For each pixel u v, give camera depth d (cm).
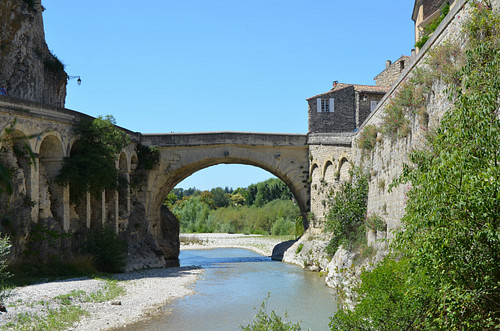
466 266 887
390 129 2200
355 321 1196
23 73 4062
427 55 1706
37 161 2759
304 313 2209
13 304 2031
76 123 3197
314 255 3869
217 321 2100
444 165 903
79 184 3127
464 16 1349
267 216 9588
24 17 4072
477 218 866
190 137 4428
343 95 4859
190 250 6081
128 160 4059
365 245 2664
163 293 2739
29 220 2656
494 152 850
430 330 1010
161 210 4962
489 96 876
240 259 4844
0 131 2453
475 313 898
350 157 3588
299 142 4541
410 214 1058
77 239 3222
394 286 1165
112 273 3359
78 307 2169
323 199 4109
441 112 1520
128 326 2005
